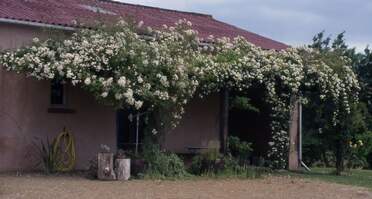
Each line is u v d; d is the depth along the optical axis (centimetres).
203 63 1574
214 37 1864
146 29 1628
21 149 1556
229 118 2075
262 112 1958
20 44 1526
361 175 1880
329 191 1411
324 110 1831
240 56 1648
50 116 1602
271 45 2073
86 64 1418
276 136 1797
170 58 1482
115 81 1425
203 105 1878
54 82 1603
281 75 1678
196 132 1859
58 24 1535
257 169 1709
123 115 1777
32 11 1627
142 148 1581
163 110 1548
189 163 1750
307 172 1888
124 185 1355
